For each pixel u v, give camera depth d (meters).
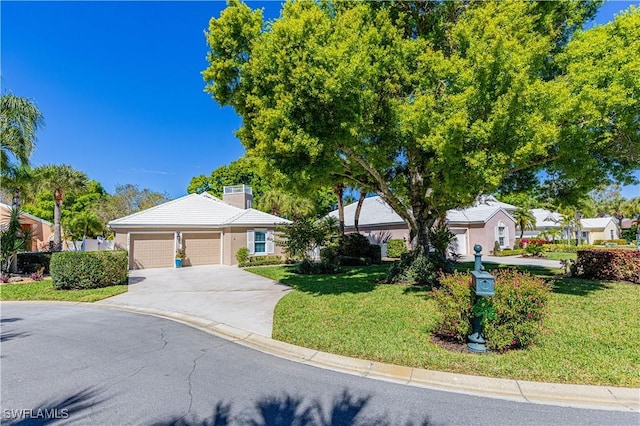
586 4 9.27
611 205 43.62
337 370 4.68
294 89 7.28
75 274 11.68
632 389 3.83
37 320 7.86
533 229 36.00
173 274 16.34
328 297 9.16
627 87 6.49
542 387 3.94
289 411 3.53
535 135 6.51
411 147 9.58
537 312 4.98
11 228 14.78
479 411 3.49
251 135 9.30
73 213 34.16
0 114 14.22
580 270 12.19
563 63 8.13
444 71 7.41
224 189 24.64
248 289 11.55
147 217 19.84
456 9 9.44
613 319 6.51
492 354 4.82
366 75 7.37
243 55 8.52
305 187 9.23
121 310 8.99
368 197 34.00
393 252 24.30
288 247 16.22
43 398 3.84
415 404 3.66
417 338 5.59
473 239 26.23
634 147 7.62
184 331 6.83
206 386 4.16
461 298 5.10
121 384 4.22
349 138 7.85
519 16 7.61
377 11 9.39
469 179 7.26
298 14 7.67
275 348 5.67
